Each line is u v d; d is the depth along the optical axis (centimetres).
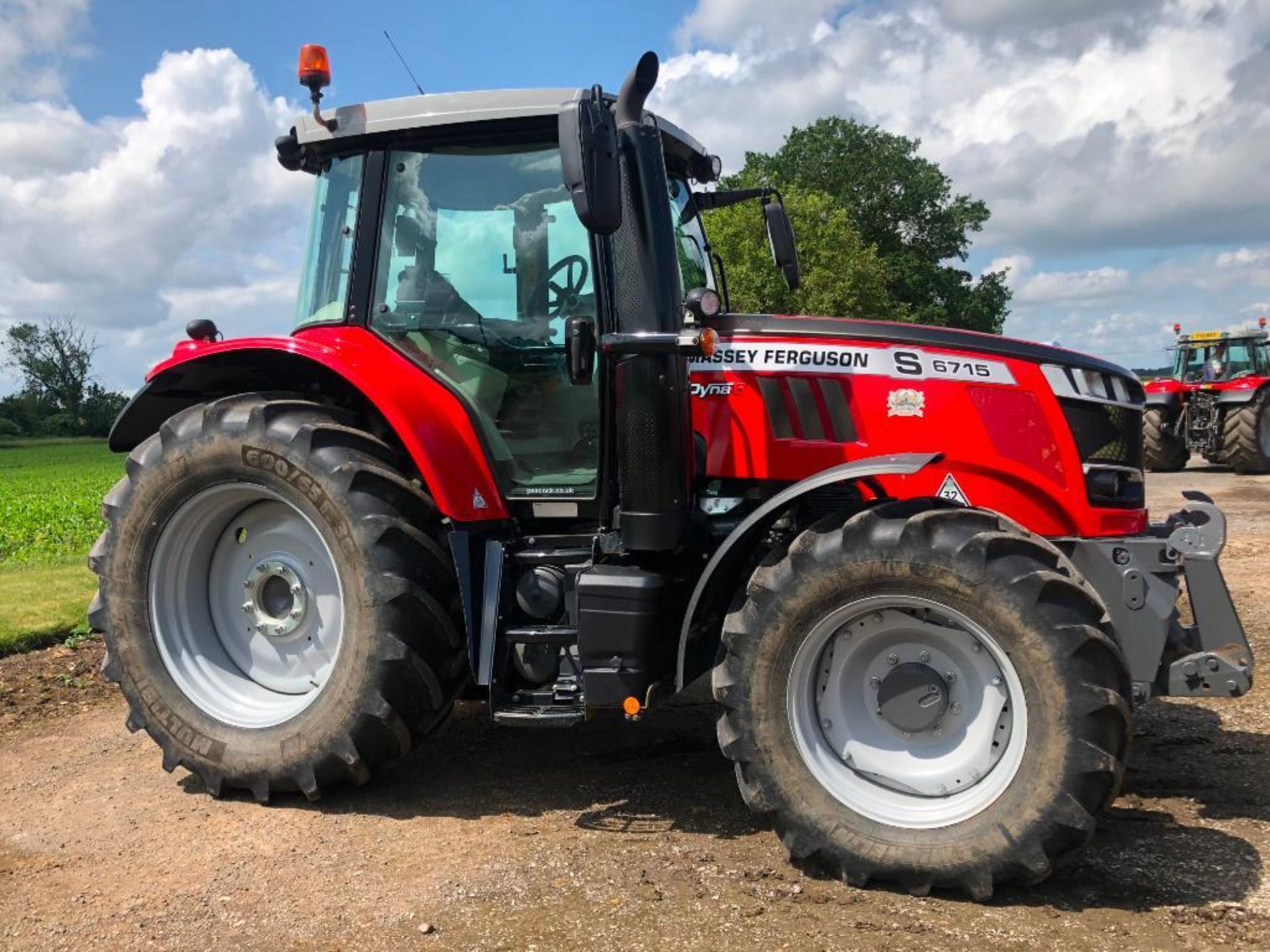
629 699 333
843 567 297
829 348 353
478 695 448
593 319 367
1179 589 330
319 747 354
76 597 683
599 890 290
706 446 363
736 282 1923
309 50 379
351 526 351
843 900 284
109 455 6462
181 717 377
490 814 352
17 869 316
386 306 387
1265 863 300
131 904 291
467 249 381
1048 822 274
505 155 378
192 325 428
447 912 280
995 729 295
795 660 304
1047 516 343
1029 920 270
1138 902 279
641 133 338
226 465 369
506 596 359
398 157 387
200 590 398
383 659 347
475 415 371
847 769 305
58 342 9181
